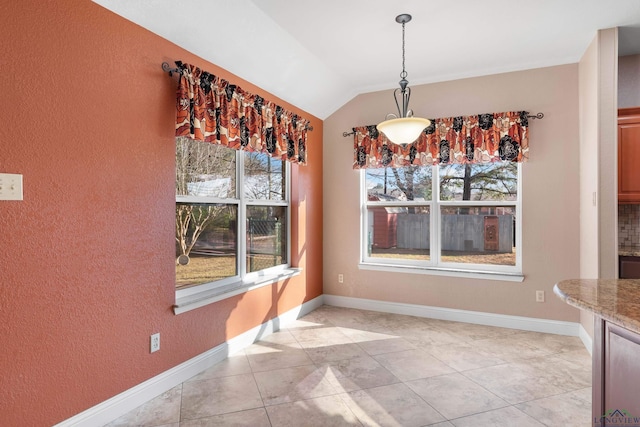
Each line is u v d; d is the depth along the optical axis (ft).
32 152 5.49
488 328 11.77
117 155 6.76
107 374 6.60
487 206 12.34
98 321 6.45
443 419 6.68
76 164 6.08
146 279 7.36
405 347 10.17
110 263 6.66
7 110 5.19
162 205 7.73
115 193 6.73
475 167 12.50
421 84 12.82
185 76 7.69
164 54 7.72
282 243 12.83
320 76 12.05
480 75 12.01
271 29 9.12
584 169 10.43
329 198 14.53
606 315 3.89
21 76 5.35
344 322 12.42
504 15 8.52
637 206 10.57
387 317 13.00
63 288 5.92
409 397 7.48
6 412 5.22
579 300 4.36
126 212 6.95
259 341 10.69
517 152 11.21
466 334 11.19
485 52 10.59
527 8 8.21
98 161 6.43
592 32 9.32
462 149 11.93
